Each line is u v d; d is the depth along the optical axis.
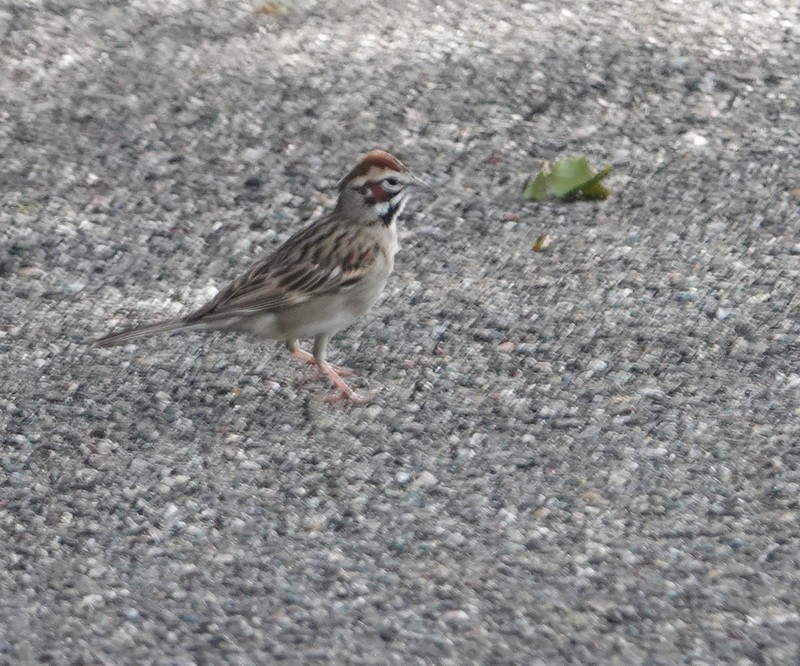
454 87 17.31
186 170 15.69
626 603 8.80
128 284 13.57
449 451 10.74
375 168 11.51
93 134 16.44
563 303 12.90
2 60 18.09
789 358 11.84
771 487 10.09
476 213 14.71
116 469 10.61
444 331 12.49
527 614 8.73
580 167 14.84
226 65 17.95
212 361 12.16
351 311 11.58
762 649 8.26
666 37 18.53
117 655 8.42
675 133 16.28
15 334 12.62
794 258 13.59
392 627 8.62
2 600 9.06
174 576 9.31
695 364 11.82
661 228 14.31
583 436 10.85
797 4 19.66
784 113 16.66
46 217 14.75
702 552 9.36
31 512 10.09
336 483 10.38
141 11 19.41
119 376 11.92
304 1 19.72
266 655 8.36
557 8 19.55
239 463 10.66
